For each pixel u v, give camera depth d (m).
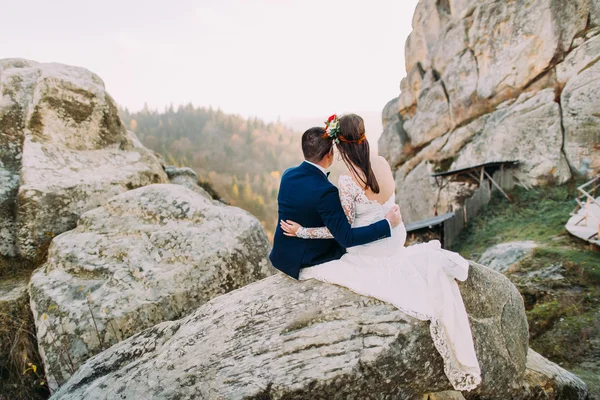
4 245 4.98
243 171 135.62
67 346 3.54
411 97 21.36
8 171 5.33
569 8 13.00
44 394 3.64
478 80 16.20
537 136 13.41
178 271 4.08
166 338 2.91
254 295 2.90
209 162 137.12
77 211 5.27
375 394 2.36
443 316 2.44
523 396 3.18
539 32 13.83
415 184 19.30
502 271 8.63
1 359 3.77
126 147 6.77
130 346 2.98
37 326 3.76
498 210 13.16
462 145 16.78
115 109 6.65
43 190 5.07
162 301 3.86
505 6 15.14
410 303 2.45
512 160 13.60
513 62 14.74
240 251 4.38
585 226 9.03
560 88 13.33
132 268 4.11
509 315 2.89
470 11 16.89
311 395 2.26
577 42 12.92
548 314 6.51
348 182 2.53
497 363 2.75
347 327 2.45
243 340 2.53
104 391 2.54
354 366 2.30
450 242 13.02
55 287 4.03
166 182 7.23
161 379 2.46
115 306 3.74
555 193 12.34
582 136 12.23
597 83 11.90
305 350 2.39
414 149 20.59
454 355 2.45
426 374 2.45
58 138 5.79
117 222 4.71
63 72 6.15
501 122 14.66
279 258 2.86
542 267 8.00
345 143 2.52
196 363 2.47
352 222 2.55
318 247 2.80
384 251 2.64
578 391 3.70
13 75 5.95
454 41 17.58
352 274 2.65
